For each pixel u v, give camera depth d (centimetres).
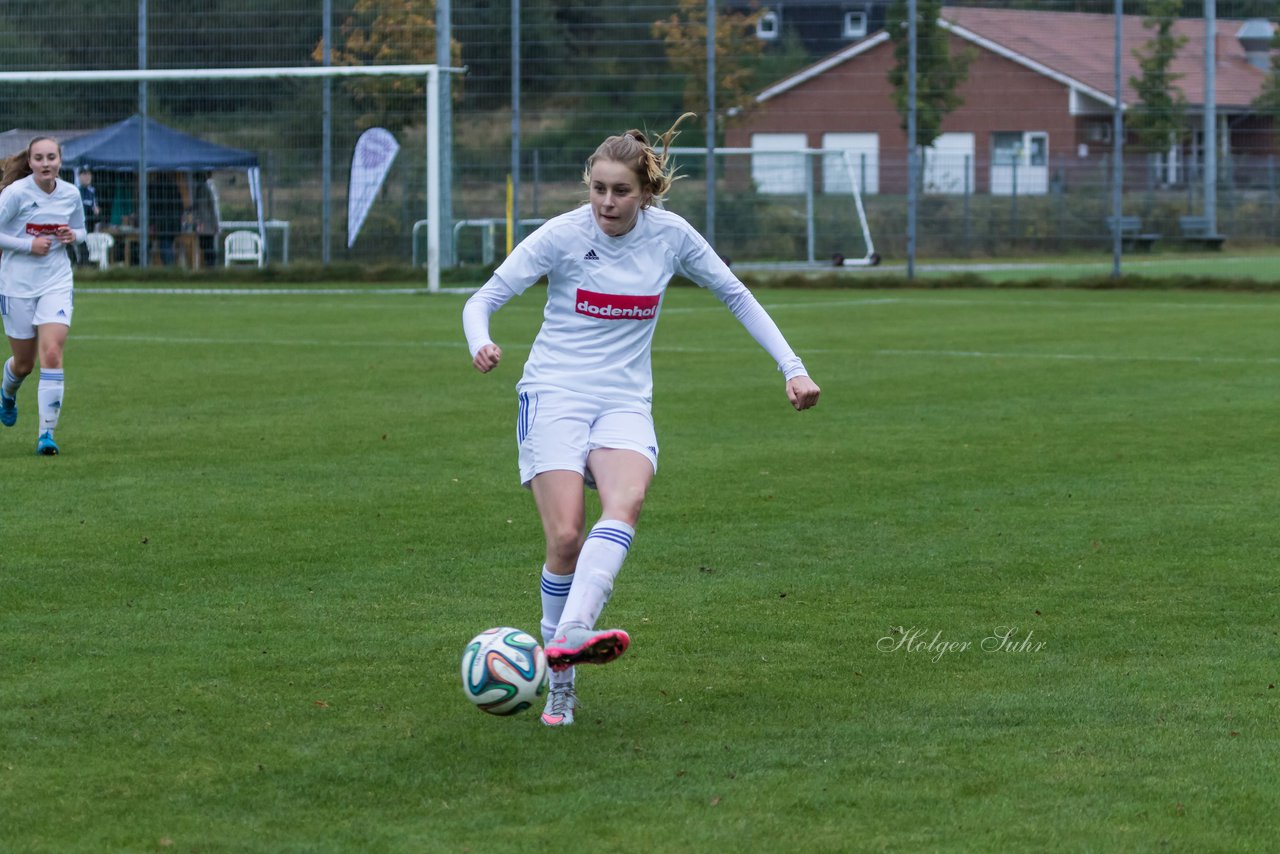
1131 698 1606
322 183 9412
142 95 9225
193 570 2153
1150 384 4325
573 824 1262
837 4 11631
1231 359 4972
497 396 4050
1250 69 9162
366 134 9269
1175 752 1440
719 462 3055
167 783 1355
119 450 3175
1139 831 1252
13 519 2484
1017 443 3294
